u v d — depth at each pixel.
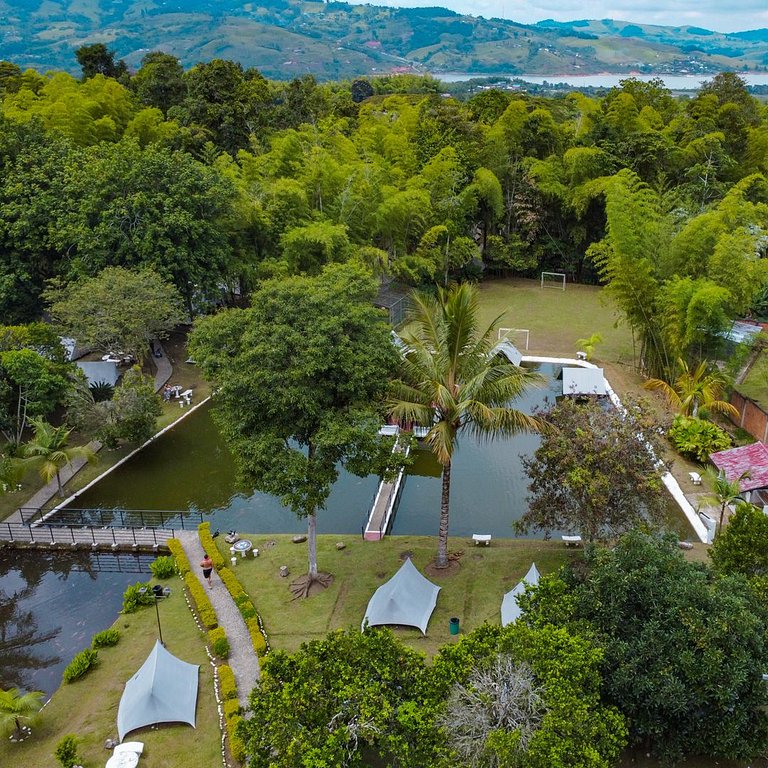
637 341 48.56
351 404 22.92
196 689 20.16
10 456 31.78
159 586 25.31
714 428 33.84
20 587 27.23
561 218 64.19
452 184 59.06
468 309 21.59
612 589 17.25
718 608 16.39
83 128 55.28
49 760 18.38
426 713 14.66
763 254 43.53
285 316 22.67
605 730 14.58
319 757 13.66
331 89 118.00
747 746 16.08
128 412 35.03
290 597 24.50
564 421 24.47
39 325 37.16
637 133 61.69
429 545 27.55
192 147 63.19
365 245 52.94
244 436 22.81
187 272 44.62
